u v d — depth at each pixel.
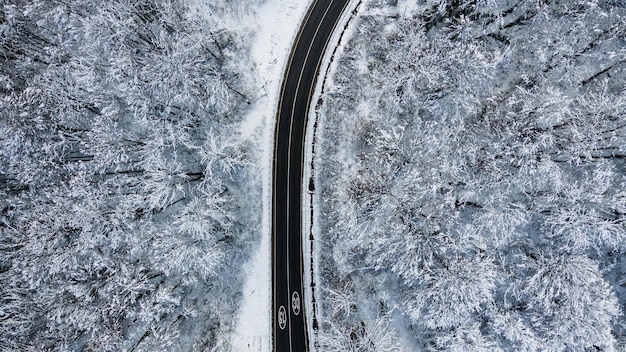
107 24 28.14
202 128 31.89
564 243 30.59
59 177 29.94
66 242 29.09
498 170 30.25
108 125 29.08
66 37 30.05
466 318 29.88
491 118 31.72
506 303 31.09
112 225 28.92
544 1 31.53
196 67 29.44
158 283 30.08
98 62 29.58
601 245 31.00
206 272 29.92
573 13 31.50
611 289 30.94
